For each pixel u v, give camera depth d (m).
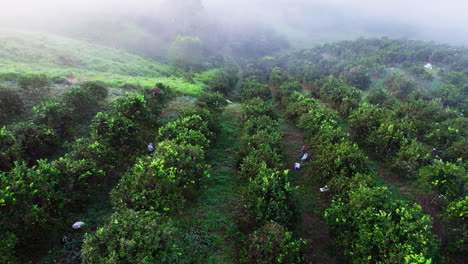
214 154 21.47
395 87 57.19
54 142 17.31
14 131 15.86
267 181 12.46
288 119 29.83
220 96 30.59
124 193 11.53
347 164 15.52
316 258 12.18
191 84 46.72
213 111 27.36
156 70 63.16
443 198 15.52
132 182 11.61
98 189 14.53
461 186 14.35
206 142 18.31
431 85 68.00
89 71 44.84
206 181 17.06
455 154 20.83
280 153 18.83
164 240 9.20
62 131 19.97
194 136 17.50
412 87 55.69
